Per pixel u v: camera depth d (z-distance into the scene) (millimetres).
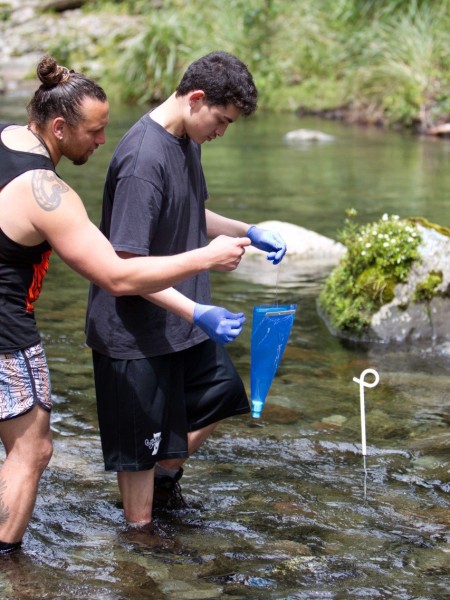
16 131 3338
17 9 23406
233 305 6711
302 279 7508
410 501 4020
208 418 3895
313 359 5754
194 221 3705
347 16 17703
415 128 15742
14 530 3510
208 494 4062
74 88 3279
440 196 10438
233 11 19109
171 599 3256
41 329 6109
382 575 3432
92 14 23125
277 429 4746
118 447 3652
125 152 3480
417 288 6152
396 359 5805
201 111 3455
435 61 16219
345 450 4520
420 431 4738
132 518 3762
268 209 9742
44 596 3266
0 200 3250
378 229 6375
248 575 3418
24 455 3461
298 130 15500
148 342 3578
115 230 3438
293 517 3869
